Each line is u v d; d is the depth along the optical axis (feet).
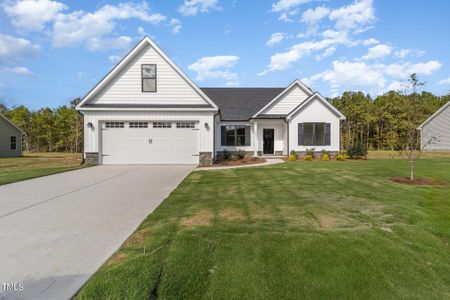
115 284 9.97
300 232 14.85
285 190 26.09
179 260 11.71
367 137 135.85
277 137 72.38
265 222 16.52
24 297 9.29
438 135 101.96
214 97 79.20
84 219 17.56
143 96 51.75
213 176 35.42
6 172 40.14
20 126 144.05
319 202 21.39
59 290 9.70
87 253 12.47
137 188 27.86
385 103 132.67
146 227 15.69
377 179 32.37
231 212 18.58
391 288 10.41
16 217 18.07
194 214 18.10
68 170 41.96
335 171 39.75
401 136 36.11
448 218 17.75
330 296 9.88
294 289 10.16
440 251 13.24
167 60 51.49
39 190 26.99
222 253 12.40
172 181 31.89
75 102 87.40
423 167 45.16
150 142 50.70
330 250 12.80
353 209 19.42
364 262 11.94
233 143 70.90
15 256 12.25
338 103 143.84
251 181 31.32
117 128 50.49
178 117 50.60
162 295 9.72
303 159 62.13
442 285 10.74
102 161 50.31
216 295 9.80
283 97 72.02
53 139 146.10
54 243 13.67
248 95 80.53
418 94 34.37
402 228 15.69
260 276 10.82
